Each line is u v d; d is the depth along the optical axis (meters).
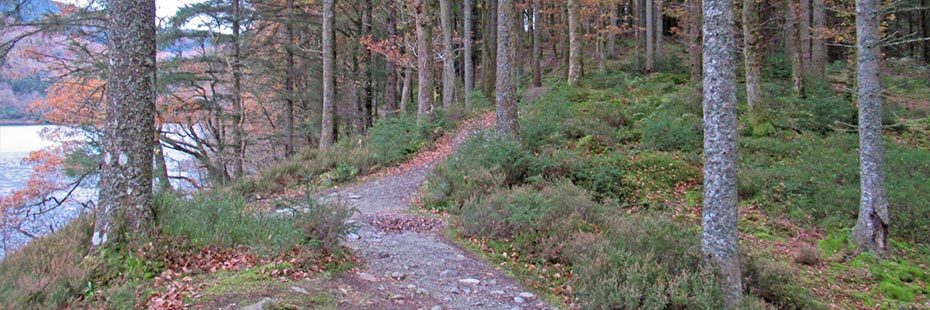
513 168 10.75
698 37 22.80
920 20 29.38
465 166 11.02
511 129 12.34
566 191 9.15
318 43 26.28
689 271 5.71
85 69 16.09
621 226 7.36
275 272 5.62
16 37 13.51
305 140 26.59
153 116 6.00
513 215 7.88
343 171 13.34
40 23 13.66
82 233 6.15
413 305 5.41
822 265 7.77
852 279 7.32
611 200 9.85
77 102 18.44
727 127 5.64
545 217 7.96
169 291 4.96
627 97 18.33
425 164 14.15
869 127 8.29
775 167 11.42
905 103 18.91
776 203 10.14
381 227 8.69
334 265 6.27
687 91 17.47
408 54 21.70
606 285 5.57
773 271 6.22
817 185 10.36
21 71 15.80
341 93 25.11
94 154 15.95
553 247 7.17
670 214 9.52
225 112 21.50
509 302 5.77
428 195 10.51
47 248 5.85
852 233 8.48
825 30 17.19
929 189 9.66
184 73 19.03
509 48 12.31
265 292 5.04
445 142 16.55
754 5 14.38
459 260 7.11
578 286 5.99
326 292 5.33
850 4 17.22
